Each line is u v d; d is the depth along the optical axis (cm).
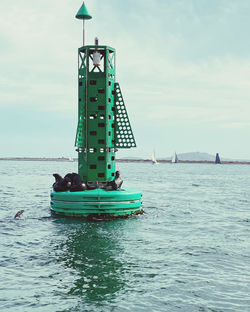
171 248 1912
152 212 3162
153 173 13288
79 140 2811
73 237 2133
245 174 14438
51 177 9606
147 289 1323
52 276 1445
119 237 2152
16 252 1792
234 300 1237
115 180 2891
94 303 1195
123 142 3025
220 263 1645
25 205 3562
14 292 1276
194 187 6525
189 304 1199
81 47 2956
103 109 2912
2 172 12600
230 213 3244
